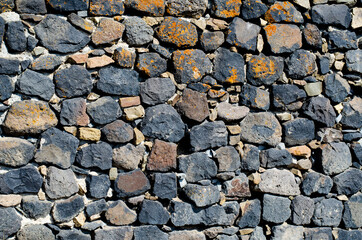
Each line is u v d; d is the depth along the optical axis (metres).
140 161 3.33
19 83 2.99
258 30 3.64
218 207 3.47
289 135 3.67
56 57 3.11
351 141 3.84
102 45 3.26
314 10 3.78
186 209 3.38
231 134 3.52
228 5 3.57
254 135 3.60
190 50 3.45
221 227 3.49
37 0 3.07
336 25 3.84
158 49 3.37
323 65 3.77
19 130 2.98
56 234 3.06
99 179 3.20
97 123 3.20
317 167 3.76
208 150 3.48
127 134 3.26
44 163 3.06
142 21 3.35
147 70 3.33
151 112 3.33
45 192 3.05
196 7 3.47
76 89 3.15
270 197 3.61
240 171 3.56
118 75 3.26
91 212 3.16
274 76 3.66
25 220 3.00
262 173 3.61
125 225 3.26
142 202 3.29
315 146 3.74
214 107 3.51
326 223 3.74
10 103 2.99
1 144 2.93
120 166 3.26
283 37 3.68
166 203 3.37
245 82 3.62
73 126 3.15
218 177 3.47
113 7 3.27
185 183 3.39
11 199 2.94
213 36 3.52
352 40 3.87
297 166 3.70
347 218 3.79
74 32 3.16
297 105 3.72
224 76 3.53
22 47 3.01
